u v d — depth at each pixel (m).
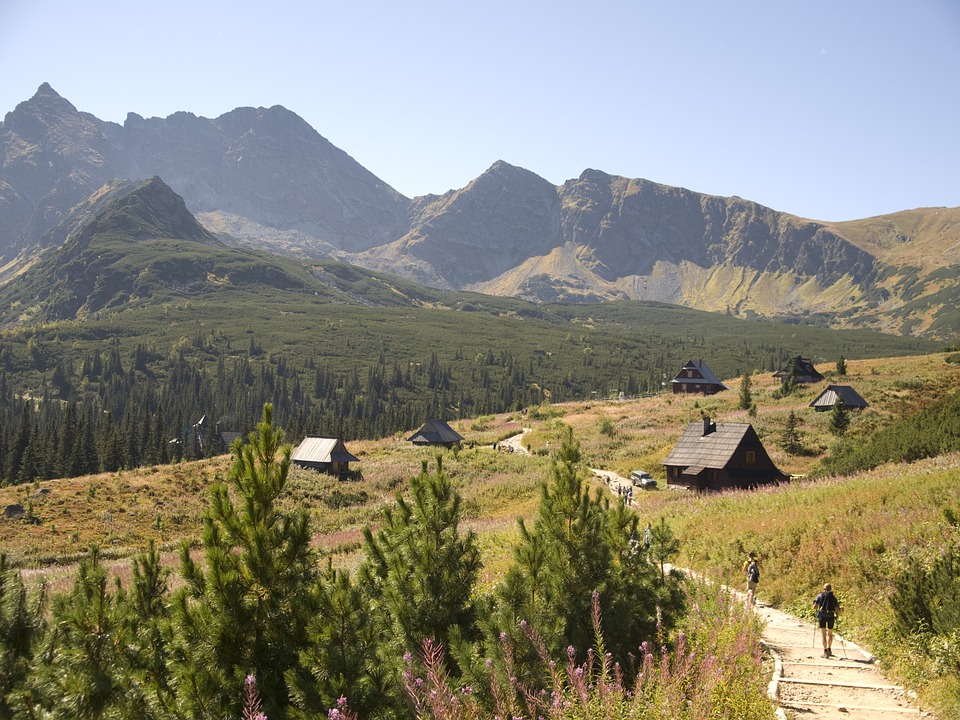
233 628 8.47
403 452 93.19
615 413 110.25
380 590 10.99
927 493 26.84
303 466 77.19
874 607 18.00
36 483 65.06
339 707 7.63
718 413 94.12
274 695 8.27
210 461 75.06
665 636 12.52
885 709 11.78
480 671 9.03
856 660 15.03
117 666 7.95
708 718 8.87
